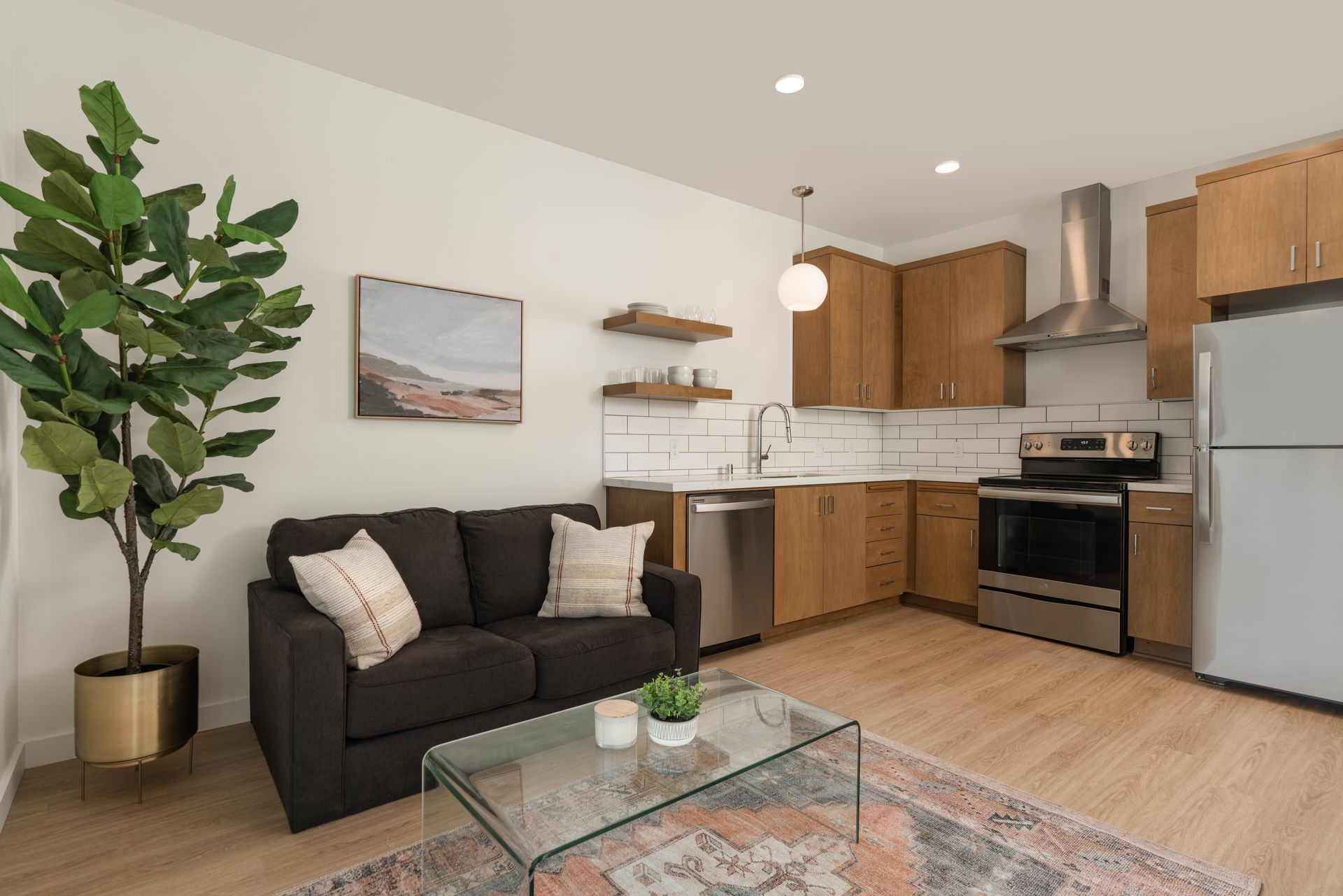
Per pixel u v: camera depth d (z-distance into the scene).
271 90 2.78
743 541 3.74
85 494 1.86
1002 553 4.20
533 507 3.19
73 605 2.42
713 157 3.78
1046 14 2.51
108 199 1.86
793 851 1.90
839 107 3.21
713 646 3.66
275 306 2.40
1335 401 2.87
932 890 1.74
